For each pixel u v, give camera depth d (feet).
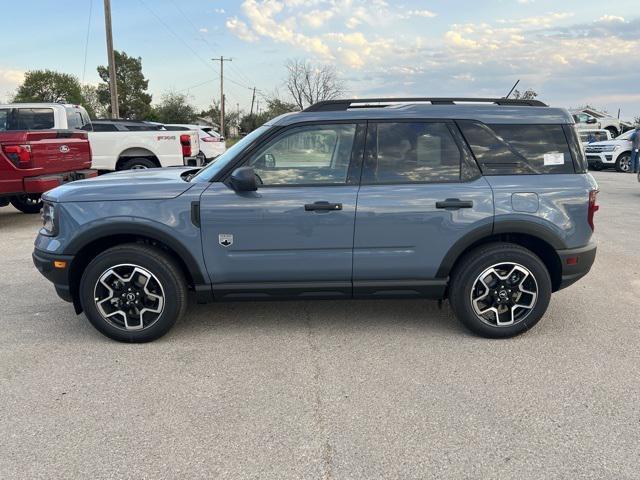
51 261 12.80
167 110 262.88
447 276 13.12
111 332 13.01
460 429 9.30
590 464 8.34
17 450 8.79
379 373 11.46
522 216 12.67
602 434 9.13
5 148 24.29
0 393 10.68
